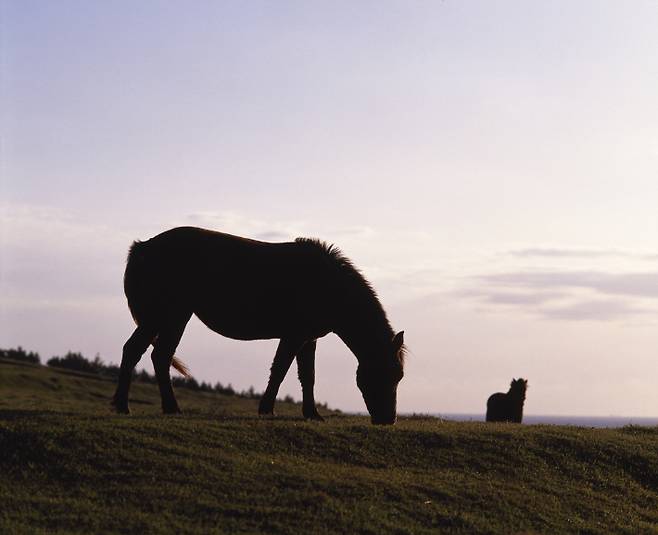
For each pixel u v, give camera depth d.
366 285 17.58
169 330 17.27
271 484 13.26
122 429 14.55
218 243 17.47
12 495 12.24
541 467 15.77
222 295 17.30
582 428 19.16
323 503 12.75
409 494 13.53
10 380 32.03
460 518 12.96
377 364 17.19
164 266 17.20
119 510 12.05
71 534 11.23
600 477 15.81
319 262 17.48
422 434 16.23
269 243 17.81
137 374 40.25
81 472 13.08
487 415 24.33
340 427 16.12
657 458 16.95
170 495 12.58
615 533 13.50
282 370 17.55
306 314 17.36
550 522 13.48
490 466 15.40
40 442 13.72
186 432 14.87
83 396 31.45
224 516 12.16
